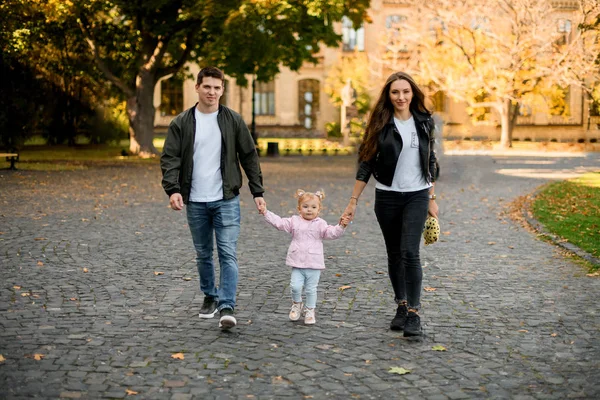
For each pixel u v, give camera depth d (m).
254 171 6.65
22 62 33.72
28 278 8.44
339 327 6.51
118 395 4.70
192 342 5.96
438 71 45.62
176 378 5.06
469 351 5.78
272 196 18.89
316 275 6.63
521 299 7.66
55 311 6.93
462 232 12.71
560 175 26.16
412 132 6.36
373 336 6.22
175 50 37.25
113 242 11.17
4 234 11.67
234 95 63.25
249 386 4.91
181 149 6.52
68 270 8.96
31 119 34.56
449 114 62.59
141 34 33.38
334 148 43.88
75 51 37.31
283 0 27.22
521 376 5.18
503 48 43.84
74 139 43.22
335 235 6.57
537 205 16.48
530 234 12.46
